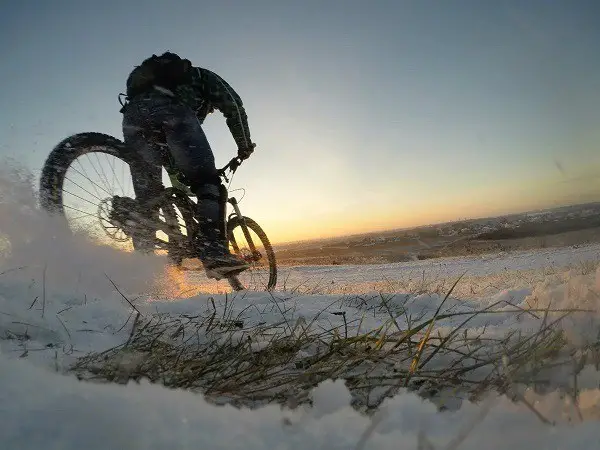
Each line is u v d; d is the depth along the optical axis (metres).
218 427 1.09
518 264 14.13
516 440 0.94
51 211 3.51
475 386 1.59
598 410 1.07
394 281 9.65
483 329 2.36
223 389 1.62
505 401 1.20
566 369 1.45
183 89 4.45
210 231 4.46
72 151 3.86
